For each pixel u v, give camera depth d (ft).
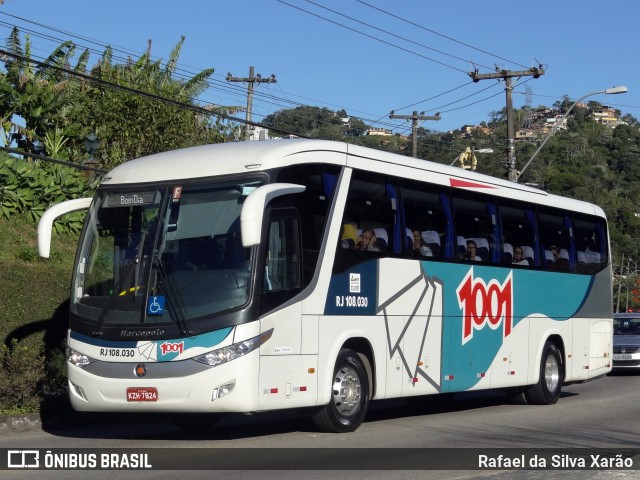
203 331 35.27
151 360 35.60
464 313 49.26
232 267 35.96
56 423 45.09
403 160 45.98
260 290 35.99
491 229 52.49
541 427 45.34
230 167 37.50
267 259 36.63
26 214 73.61
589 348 62.44
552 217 59.21
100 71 93.35
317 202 39.47
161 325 35.73
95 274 38.27
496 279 52.37
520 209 55.77
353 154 42.14
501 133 271.28
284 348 37.01
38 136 87.61
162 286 36.32
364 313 41.70
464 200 50.24
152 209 37.86
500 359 52.47
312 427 44.01
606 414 51.93
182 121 92.68
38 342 51.93
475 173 52.44
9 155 74.08
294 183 38.14
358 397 41.57
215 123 100.99
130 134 90.43
